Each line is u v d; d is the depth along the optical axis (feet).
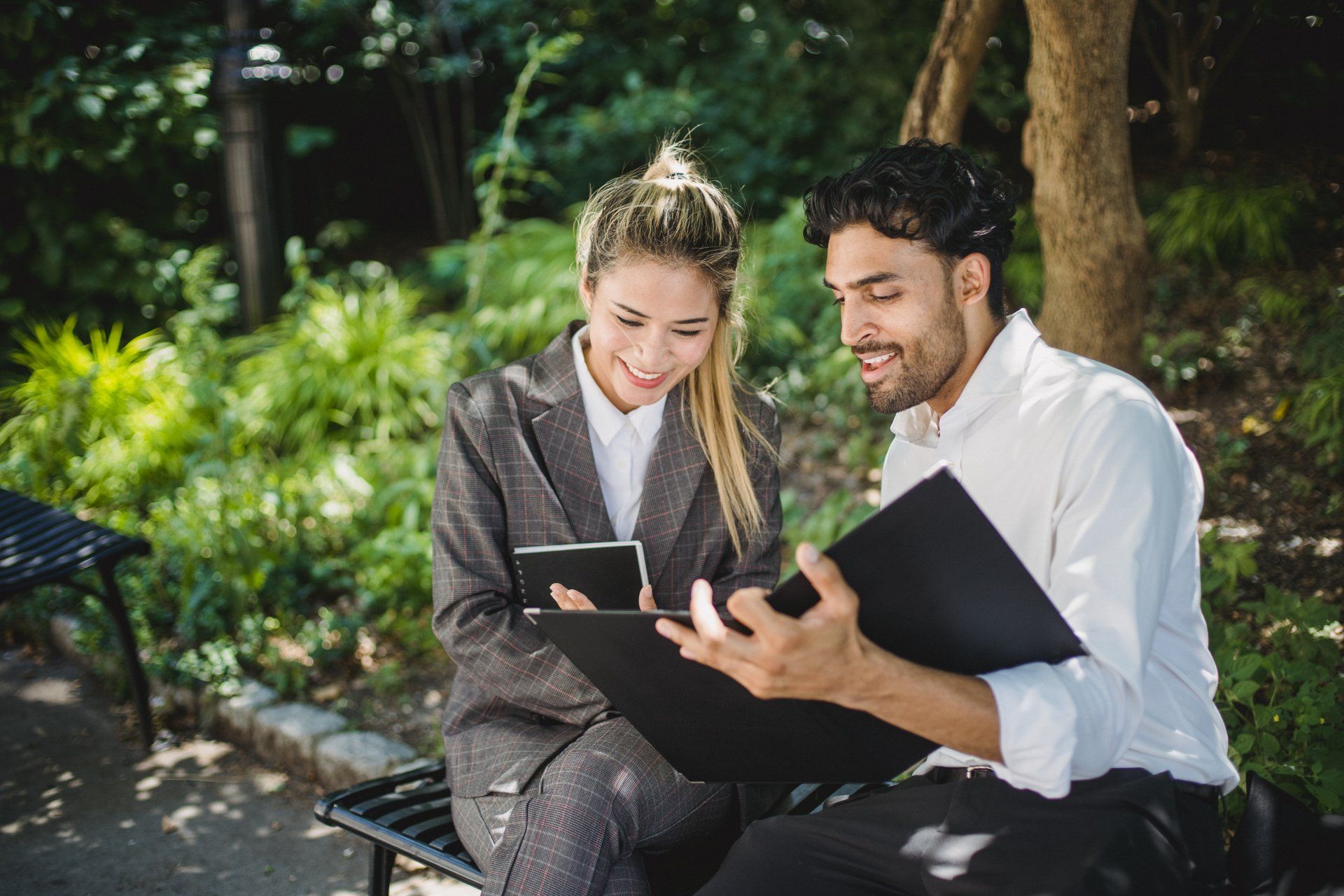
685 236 5.57
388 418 17.28
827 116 26.11
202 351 18.71
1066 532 4.61
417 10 26.27
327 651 11.28
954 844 4.70
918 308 4.90
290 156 26.22
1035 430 4.90
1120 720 4.23
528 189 28.14
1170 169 21.11
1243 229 17.89
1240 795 7.30
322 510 14.32
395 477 15.39
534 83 28.30
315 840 8.98
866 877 4.96
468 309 20.29
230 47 19.40
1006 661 4.31
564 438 6.31
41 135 18.66
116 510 14.80
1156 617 4.39
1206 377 15.16
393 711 10.74
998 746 4.11
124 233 20.18
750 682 4.14
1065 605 4.46
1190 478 4.87
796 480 15.61
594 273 5.82
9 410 17.44
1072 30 8.42
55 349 17.70
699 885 5.82
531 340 20.08
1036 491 4.89
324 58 26.76
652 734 5.18
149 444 15.62
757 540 6.53
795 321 19.21
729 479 6.42
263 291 20.22
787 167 25.16
